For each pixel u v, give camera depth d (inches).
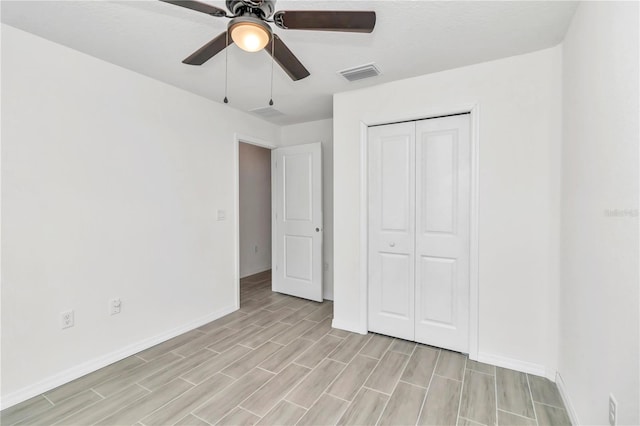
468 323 91.5
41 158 73.9
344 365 86.5
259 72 93.6
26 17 65.8
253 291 161.3
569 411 64.7
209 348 97.0
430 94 93.8
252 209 200.1
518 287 82.8
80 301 81.2
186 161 109.5
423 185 97.9
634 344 39.3
